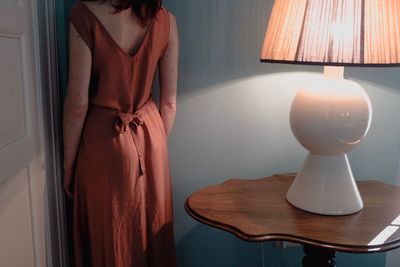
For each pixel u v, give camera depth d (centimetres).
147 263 125
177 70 125
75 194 119
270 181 125
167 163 125
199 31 130
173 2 128
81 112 108
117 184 112
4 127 89
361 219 98
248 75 134
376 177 143
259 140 140
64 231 133
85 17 100
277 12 96
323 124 93
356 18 84
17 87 97
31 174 106
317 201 100
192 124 139
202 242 150
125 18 102
